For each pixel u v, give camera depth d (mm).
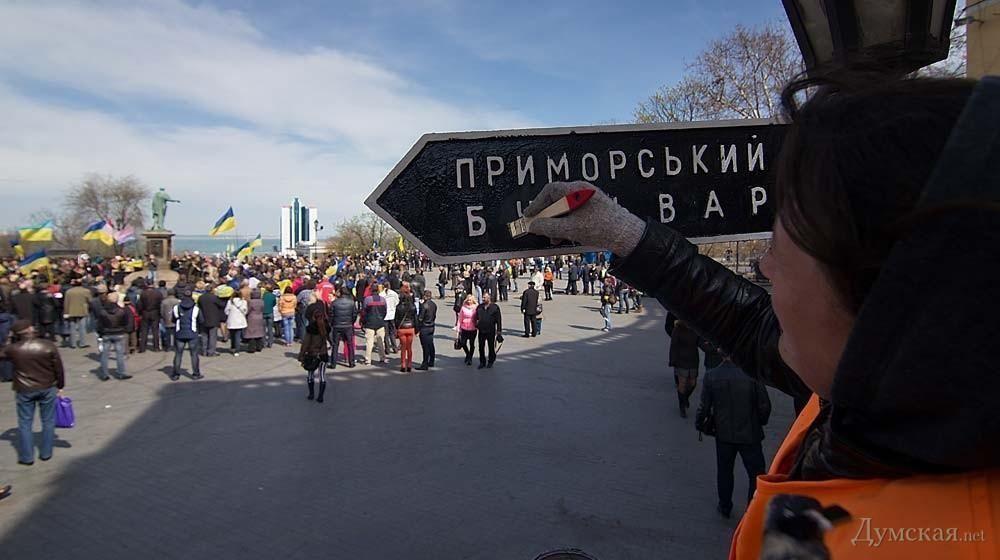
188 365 12820
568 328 18422
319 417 8547
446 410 8859
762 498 660
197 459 6766
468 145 1503
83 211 55719
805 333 590
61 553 4641
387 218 1493
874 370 475
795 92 646
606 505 5430
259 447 7184
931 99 507
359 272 30609
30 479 6164
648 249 1197
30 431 6637
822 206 503
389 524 5074
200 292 15570
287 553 4613
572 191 1188
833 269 521
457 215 1492
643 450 6953
